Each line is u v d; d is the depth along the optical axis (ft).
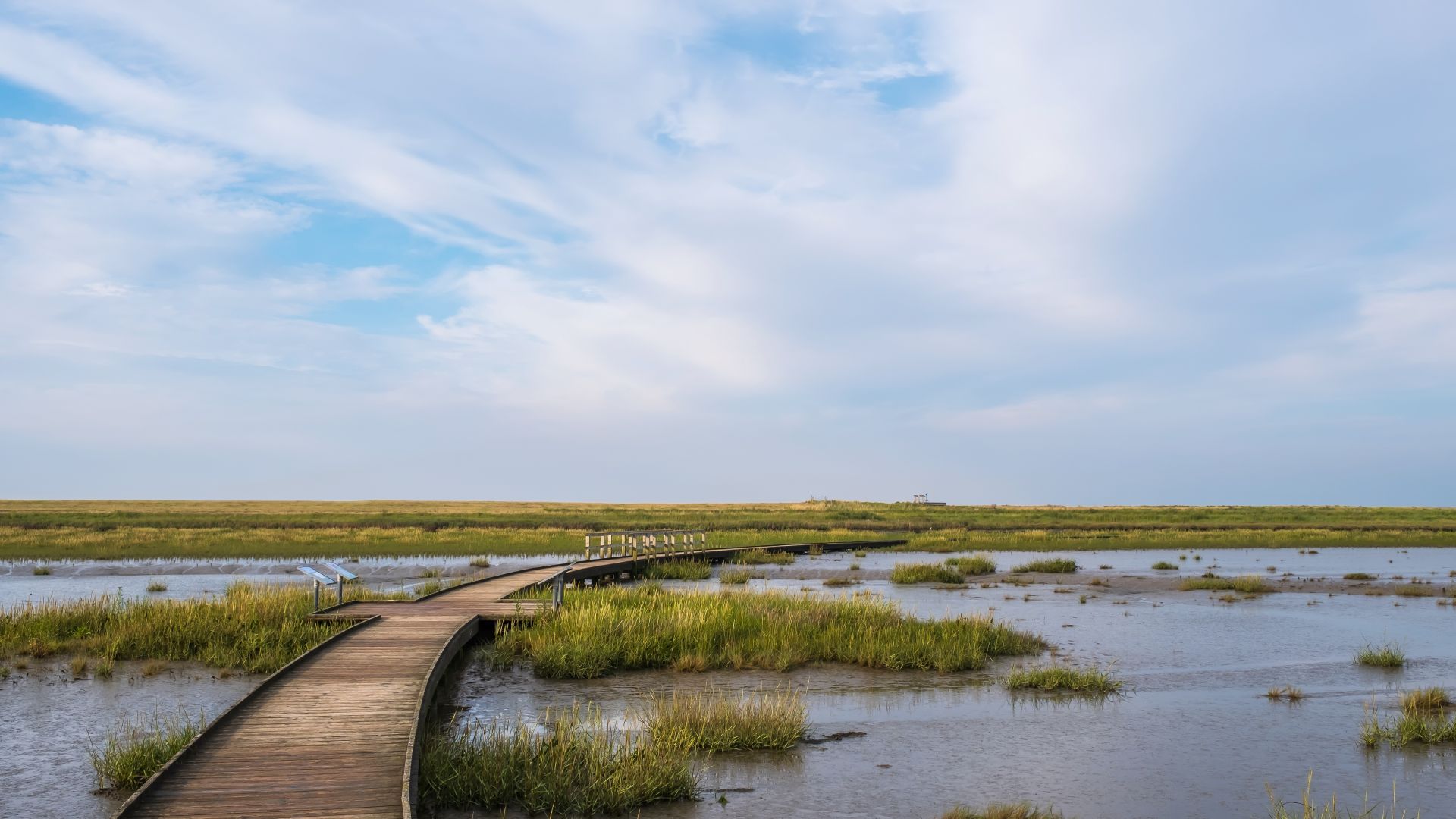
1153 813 28.14
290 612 59.26
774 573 116.37
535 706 41.57
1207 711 41.50
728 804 28.58
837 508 348.38
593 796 27.78
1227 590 93.97
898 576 103.45
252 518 241.96
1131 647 58.59
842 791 29.94
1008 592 91.71
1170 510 351.67
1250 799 29.48
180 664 50.16
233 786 25.32
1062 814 27.99
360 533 181.16
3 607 72.69
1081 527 244.01
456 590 76.38
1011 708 41.83
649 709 40.40
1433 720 38.99
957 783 30.86
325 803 24.09
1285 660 54.34
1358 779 31.48
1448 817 27.63
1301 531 223.51
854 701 43.32
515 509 359.25
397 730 31.09
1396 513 327.26
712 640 54.80
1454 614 75.20
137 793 24.08
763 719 35.81
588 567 95.20
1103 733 37.40
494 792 27.94
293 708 34.17
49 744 35.01
